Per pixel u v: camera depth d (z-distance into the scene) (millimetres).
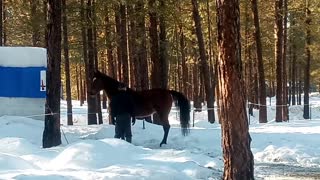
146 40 22531
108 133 16984
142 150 11703
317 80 53031
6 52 19469
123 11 22703
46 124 13664
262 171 11359
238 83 8266
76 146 10531
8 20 29156
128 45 24844
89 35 22766
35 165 9789
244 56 35031
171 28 26547
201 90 43406
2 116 18766
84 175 8414
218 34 8328
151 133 17656
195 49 33750
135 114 15102
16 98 19359
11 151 11555
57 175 8289
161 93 15617
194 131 18234
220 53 8328
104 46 23406
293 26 30781
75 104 50281
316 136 16531
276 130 19938
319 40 31562
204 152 14266
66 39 22672
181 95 15977
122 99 14641
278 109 27734
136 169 9188
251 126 23188
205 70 25500
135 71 23891
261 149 14266
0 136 15852
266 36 33188
